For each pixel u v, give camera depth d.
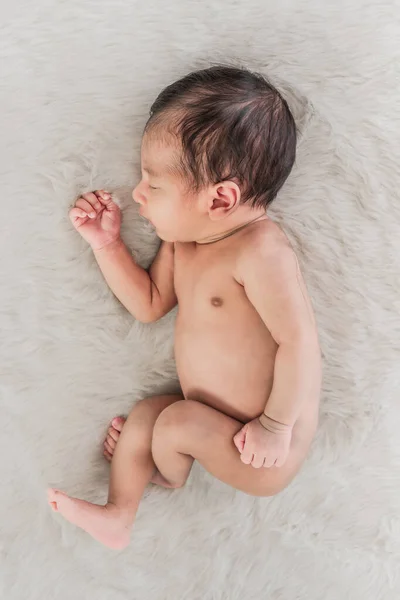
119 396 1.17
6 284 1.10
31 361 1.13
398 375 1.21
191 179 0.98
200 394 1.09
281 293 1.01
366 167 1.14
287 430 1.04
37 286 1.11
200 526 1.21
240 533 1.22
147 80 1.08
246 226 1.05
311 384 1.04
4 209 1.07
